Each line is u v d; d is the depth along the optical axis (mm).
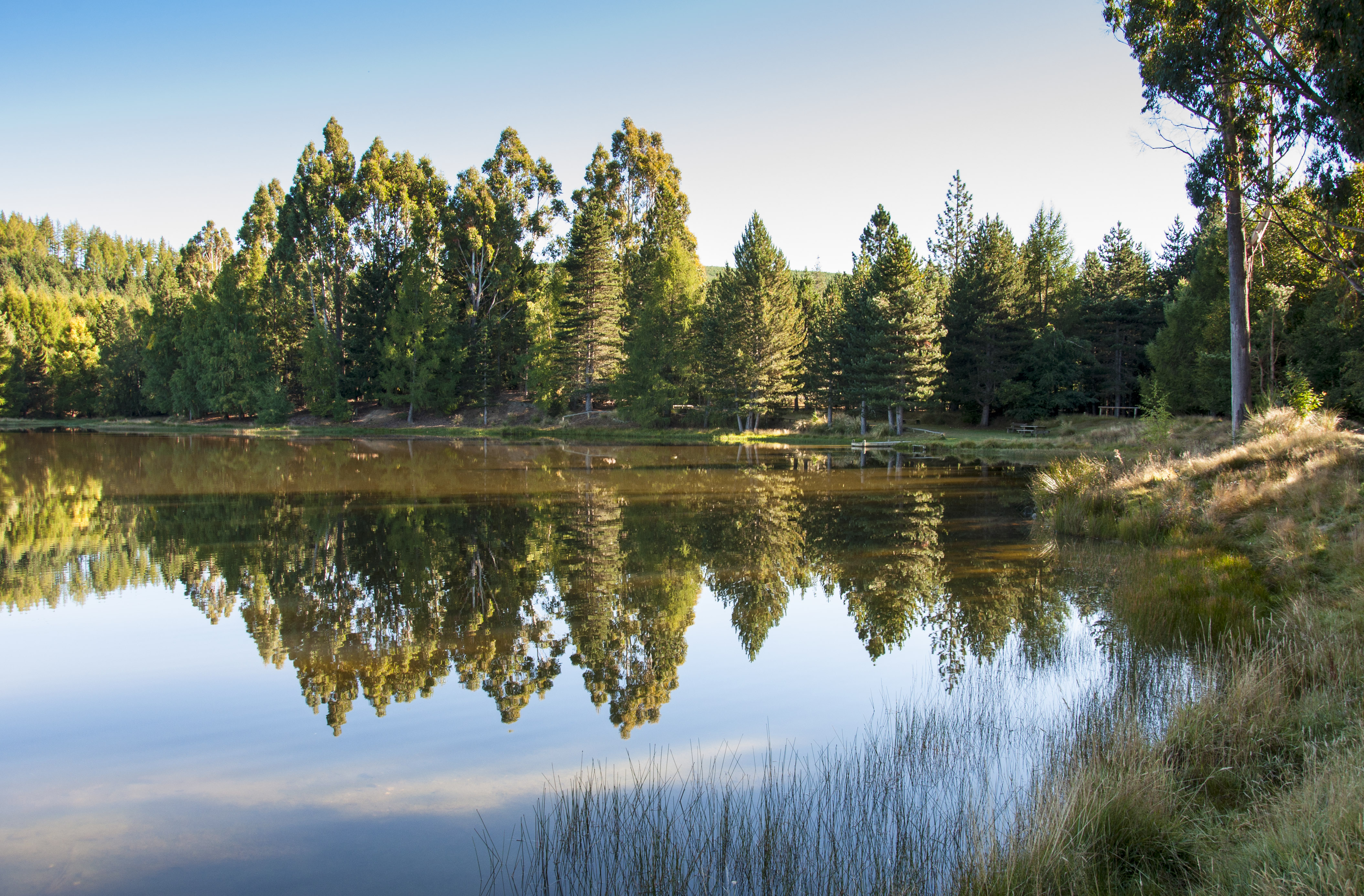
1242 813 5348
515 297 64312
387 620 11844
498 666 9867
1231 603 10164
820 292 85875
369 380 62906
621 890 5012
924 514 21031
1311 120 17062
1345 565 10430
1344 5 13922
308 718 8289
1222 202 19594
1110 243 62844
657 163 67500
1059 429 45375
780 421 56625
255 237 71125
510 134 65750
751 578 14352
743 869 5145
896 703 8391
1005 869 4785
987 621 11414
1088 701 7734
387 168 65312
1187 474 17297
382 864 5512
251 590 13484
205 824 6184
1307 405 23844
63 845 5910
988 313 52875
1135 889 4684
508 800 6391
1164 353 40781
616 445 47156
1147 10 18781
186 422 68750
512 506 22828
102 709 8578
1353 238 19406
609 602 12789
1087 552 15484
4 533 18469
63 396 77812
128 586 13719
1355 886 3896
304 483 28297
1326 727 6277
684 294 54344
